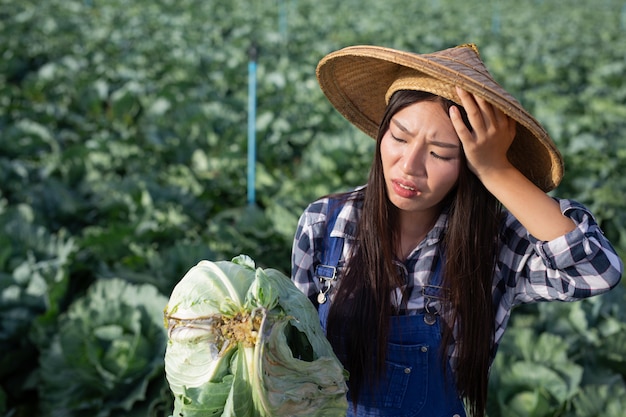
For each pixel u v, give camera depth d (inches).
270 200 255.3
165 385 150.5
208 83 454.6
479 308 75.2
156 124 326.6
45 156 276.1
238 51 564.4
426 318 77.1
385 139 71.1
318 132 347.6
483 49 682.8
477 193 72.2
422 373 78.5
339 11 999.0
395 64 73.9
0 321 171.3
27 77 440.1
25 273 182.1
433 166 68.4
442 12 1101.7
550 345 149.6
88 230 200.5
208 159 290.4
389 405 80.1
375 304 76.5
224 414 59.1
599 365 156.5
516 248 76.4
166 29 684.1
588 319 168.7
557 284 71.1
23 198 238.8
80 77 406.3
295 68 498.3
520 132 72.7
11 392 172.1
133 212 224.4
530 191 67.4
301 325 63.7
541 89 481.7
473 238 73.0
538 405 133.3
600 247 66.3
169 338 63.6
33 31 577.6
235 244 209.6
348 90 81.0
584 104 449.4
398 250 78.4
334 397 62.8
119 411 148.6
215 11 845.2
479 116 64.1
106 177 257.4
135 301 157.9
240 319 61.0
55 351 153.8
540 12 1219.2
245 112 376.8
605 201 245.3
